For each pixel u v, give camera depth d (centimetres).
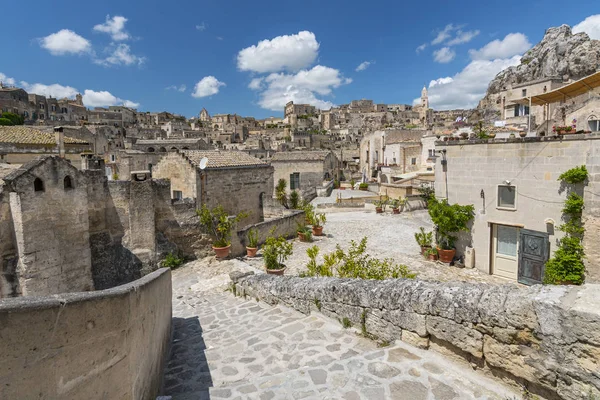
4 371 225
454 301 443
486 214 1452
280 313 812
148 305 427
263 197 2509
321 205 3281
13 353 229
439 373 438
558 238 1252
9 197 1186
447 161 1555
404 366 460
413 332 504
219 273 1520
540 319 348
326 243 1970
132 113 11544
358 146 8681
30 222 1208
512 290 410
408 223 2495
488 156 1424
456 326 439
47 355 248
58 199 1295
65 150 2658
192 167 2062
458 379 420
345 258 1077
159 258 1658
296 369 499
